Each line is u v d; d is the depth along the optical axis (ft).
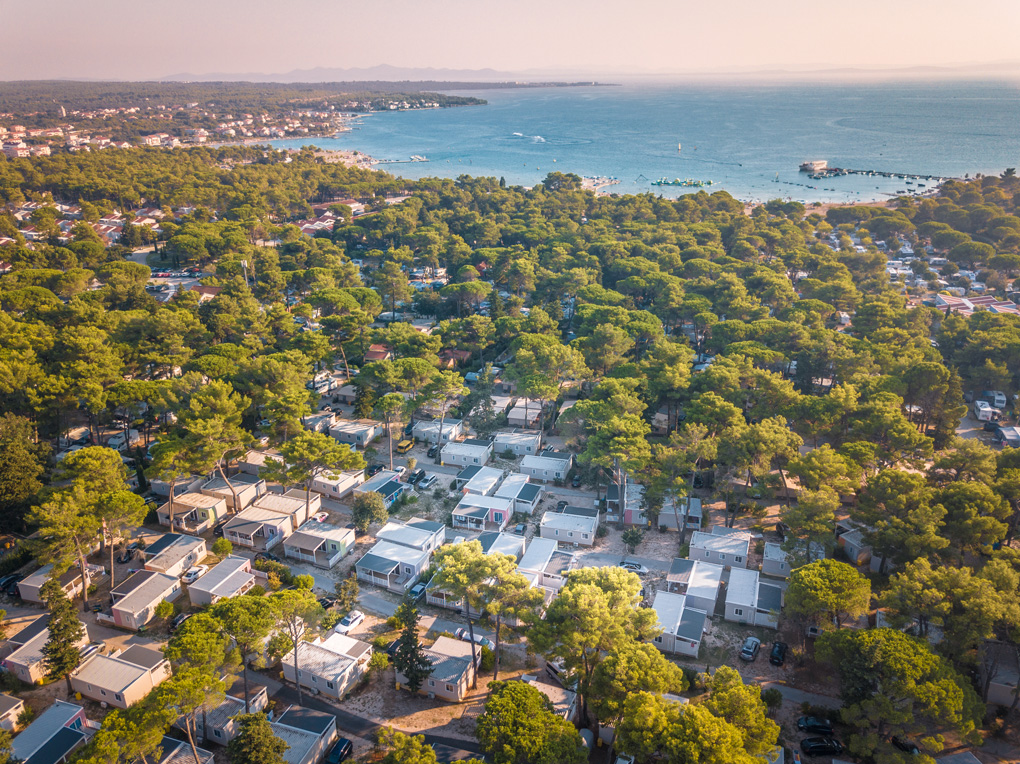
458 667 209.05
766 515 308.81
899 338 441.27
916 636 203.21
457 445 372.79
